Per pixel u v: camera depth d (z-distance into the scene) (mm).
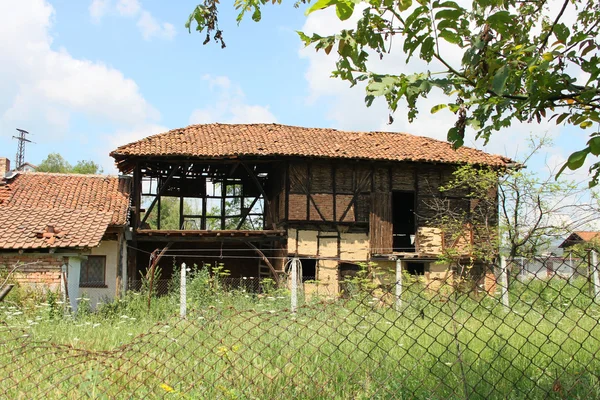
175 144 22500
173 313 13945
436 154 23578
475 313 8453
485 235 19172
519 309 9125
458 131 4531
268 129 25250
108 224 18375
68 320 12391
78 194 22703
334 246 22969
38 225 17062
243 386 4672
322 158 22406
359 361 5484
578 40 4562
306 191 22766
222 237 22125
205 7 5785
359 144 24078
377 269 22859
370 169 23391
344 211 23000
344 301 4727
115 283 20625
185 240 22000
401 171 23625
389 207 23344
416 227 23406
